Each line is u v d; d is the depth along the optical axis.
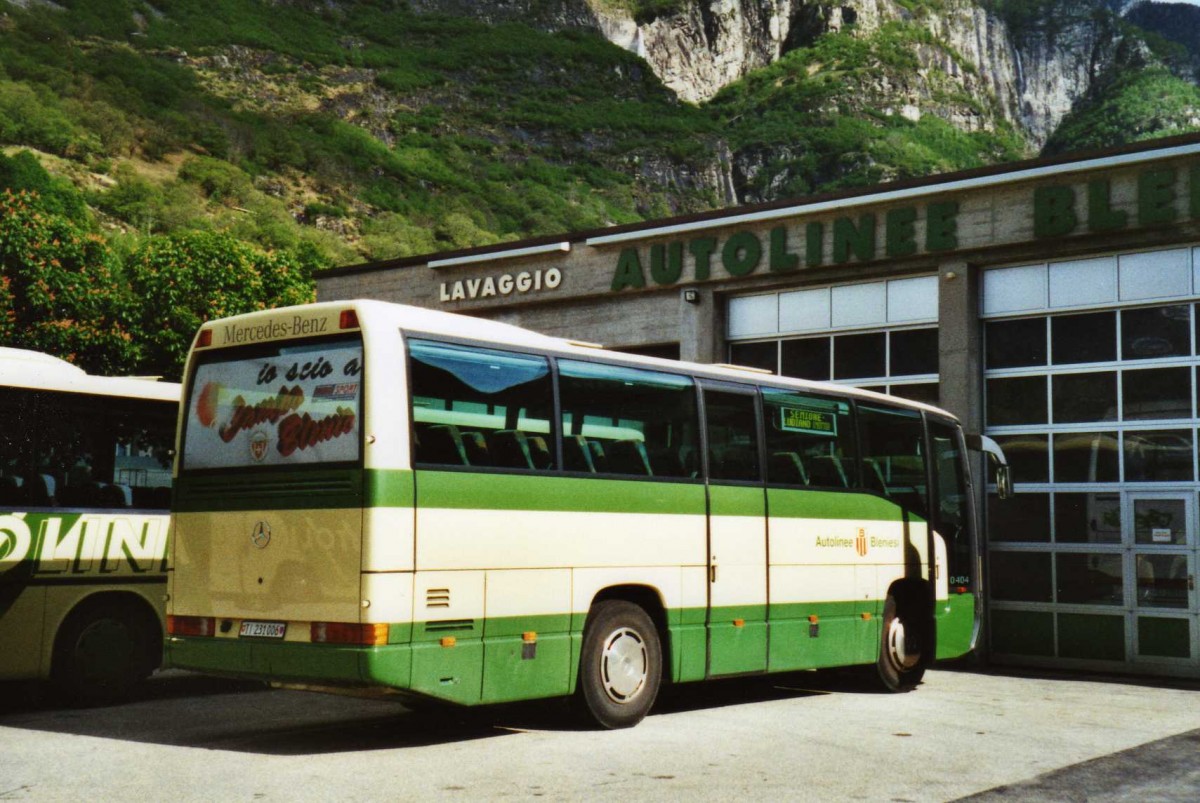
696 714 10.89
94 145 137.75
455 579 8.63
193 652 9.05
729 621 10.85
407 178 182.38
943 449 13.93
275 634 8.59
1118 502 15.48
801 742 9.23
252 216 136.12
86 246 34.59
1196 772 8.16
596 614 9.77
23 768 7.96
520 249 20.83
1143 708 11.78
